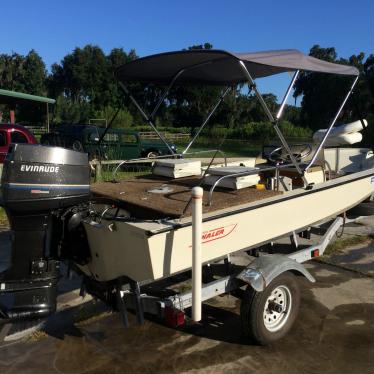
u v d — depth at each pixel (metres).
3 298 3.32
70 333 3.64
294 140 5.81
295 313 3.56
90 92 75.69
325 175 5.15
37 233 3.06
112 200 3.48
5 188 2.95
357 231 6.44
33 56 77.44
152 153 14.07
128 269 3.10
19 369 3.13
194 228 2.87
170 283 4.27
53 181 3.01
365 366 3.14
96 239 3.23
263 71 4.96
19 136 9.41
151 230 2.81
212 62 4.41
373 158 6.18
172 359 3.24
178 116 46.25
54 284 3.16
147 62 4.19
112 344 3.46
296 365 3.15
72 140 13.59
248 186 3.90
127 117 39.06
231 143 22.47
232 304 4.15
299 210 4.02
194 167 4.68
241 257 4.54
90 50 81.00
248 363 3.18
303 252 4.11
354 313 3.95
